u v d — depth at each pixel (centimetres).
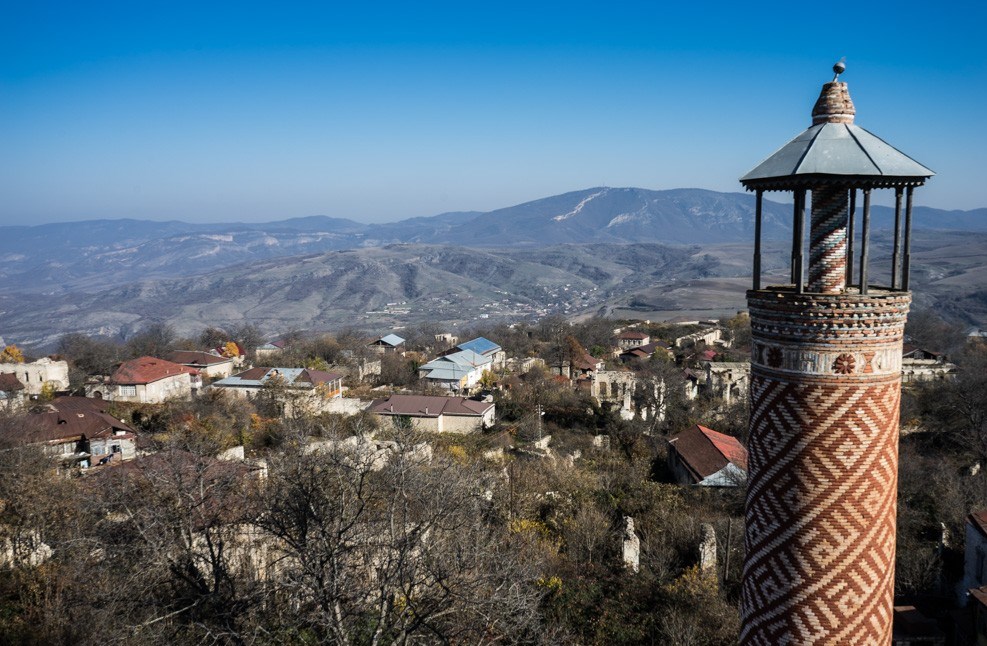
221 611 2355
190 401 6894
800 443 1234
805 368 1223
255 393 7312
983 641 2703
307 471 2817
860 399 1208
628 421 6338
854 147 1247
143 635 2375
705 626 2884
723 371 7744
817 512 1228
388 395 7525
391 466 2980
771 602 1281
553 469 4791
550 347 11369
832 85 1325
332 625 2019
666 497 4294
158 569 2562
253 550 3122
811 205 1291
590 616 3036
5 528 3338
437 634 2103
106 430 5544
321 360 9781
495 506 3756
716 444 4884
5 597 2997
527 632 2698
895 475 1264
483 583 2355
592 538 3625
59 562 3084
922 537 3825
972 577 3098
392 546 2292
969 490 4131
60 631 2600
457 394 7962
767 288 1348
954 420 5784
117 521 3180
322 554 2259
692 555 3588
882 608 1255
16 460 3678
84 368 9294
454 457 4891
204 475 3133
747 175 1310
